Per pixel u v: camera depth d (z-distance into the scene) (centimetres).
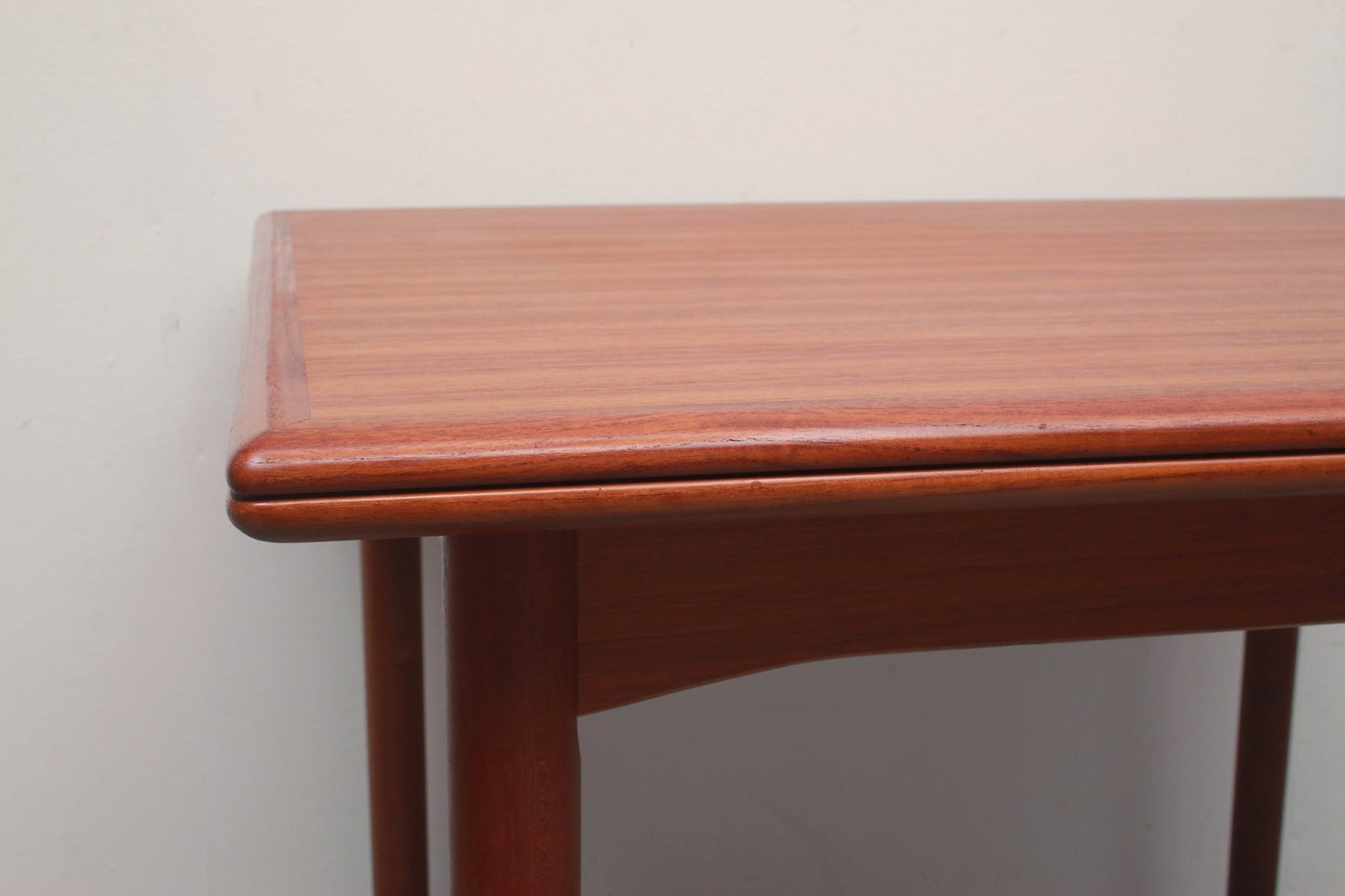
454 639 36
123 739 98
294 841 103
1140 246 66
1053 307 47
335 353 37
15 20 84
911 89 97
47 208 87
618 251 63
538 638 35
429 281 52
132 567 95
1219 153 103
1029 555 38
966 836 116
